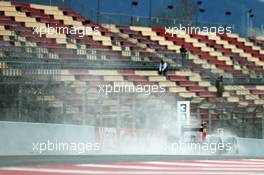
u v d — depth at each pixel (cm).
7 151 3372
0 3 6644
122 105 4728
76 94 4559
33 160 2916
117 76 5888
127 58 6594
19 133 3444
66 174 2256
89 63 5841
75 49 6106
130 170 2477
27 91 4106
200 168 2680
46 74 4681
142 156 3456
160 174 2345
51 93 4325
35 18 6612
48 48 5859
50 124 3600
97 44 6731
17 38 5912
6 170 2377
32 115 3997
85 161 2894
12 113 3881
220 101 5981
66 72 5309
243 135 5175
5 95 3922
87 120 4328
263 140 5231
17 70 4428
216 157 3559
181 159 3238
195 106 5419
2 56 5141
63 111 4262
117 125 4484
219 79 6312
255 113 5369
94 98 4584
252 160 3272
